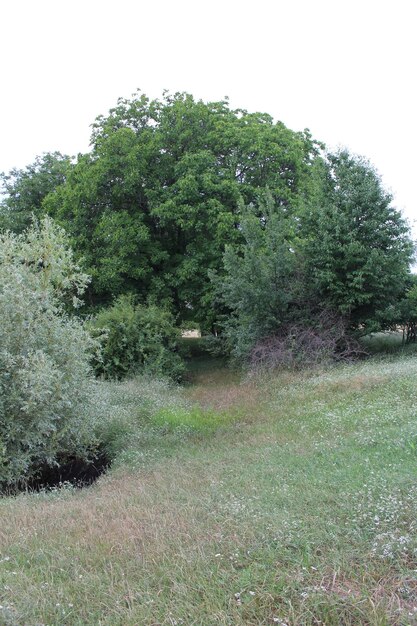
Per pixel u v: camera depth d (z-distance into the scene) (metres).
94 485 6.87
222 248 16.41
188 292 17.08
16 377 7.07
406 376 9.86
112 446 8.55
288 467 6.00
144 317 15.39
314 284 14.13
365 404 8.78
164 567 3.69
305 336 13.55
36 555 4.09
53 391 7.37
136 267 16.94
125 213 16.92
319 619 3.04
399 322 15.39
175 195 16.70
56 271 8.22
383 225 14.11
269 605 3.18
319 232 14.09
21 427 7.09
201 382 15.38
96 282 17.19
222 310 17.25
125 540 4.22
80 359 8.12
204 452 7.54
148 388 12.84
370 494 4.59
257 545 3.88
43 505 5.69
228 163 17.30
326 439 7.14
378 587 3.27
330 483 5.14
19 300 7.32
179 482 5.97
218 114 18.39
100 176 16.72
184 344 17.62
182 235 18.02
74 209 17.52
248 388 12.19
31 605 3.27
